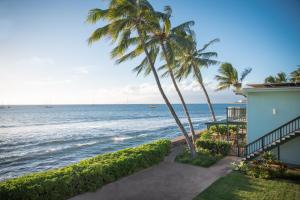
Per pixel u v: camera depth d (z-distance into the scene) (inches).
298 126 538.0
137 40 641.0
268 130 586.2
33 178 362.0
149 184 441.7
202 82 1135.6
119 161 480.1
